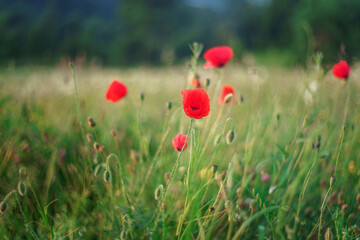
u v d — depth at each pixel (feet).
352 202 3.01
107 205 3.12
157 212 2.79
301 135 3.35
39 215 3.00
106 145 3.75
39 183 3.26
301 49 28.22
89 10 119.65
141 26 63.05
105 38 69.77
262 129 3.69
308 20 26.30
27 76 7.16
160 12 63.46
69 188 3.22
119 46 61.98
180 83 6.04
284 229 2.97
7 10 75.36
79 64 6.01
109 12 126.00
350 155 3.54
